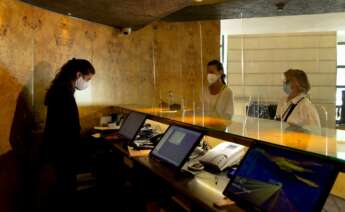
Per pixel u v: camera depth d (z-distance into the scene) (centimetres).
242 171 127
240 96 657
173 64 447
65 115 247
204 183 149
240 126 185
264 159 122
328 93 659
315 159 104
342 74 682
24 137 291
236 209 117
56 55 329
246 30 605
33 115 302
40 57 308
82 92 362
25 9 286
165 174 162
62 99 249
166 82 443
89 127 372
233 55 666
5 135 266
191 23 457
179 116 239
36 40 302
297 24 542
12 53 271
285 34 658
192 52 460
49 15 317
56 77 260
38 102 307
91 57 371
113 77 397
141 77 423
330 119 379
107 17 345
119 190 274
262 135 155
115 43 397
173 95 445
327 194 92
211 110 291
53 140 248
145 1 281
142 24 379
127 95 412
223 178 155
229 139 160
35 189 285
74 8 307
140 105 385
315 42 656
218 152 176
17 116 280
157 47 436
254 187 116
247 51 666
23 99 287
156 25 434
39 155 298
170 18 427
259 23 527
